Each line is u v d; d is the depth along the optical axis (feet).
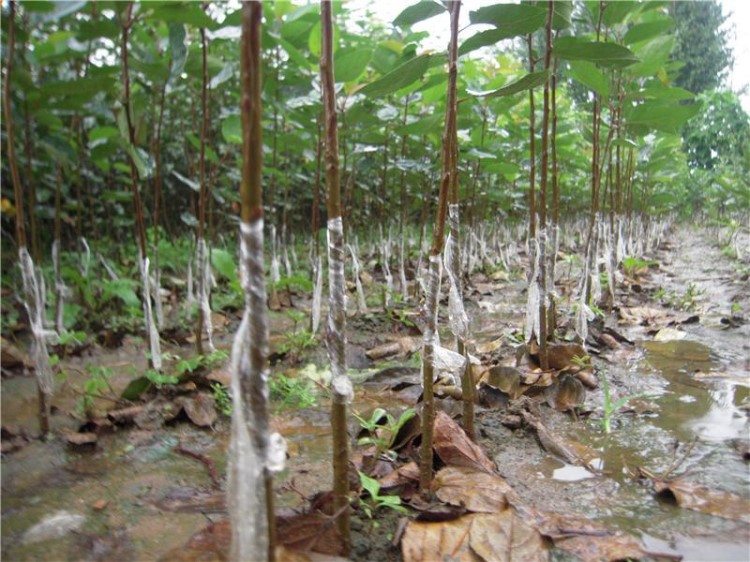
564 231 25.68
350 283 15.60
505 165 13.01
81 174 13.23
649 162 17.75
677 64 12.31
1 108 8.38
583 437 6.39
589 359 8.11
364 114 10.84
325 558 4.09
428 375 4.76
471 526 4.41
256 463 3.04
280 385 8.05
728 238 30.78
